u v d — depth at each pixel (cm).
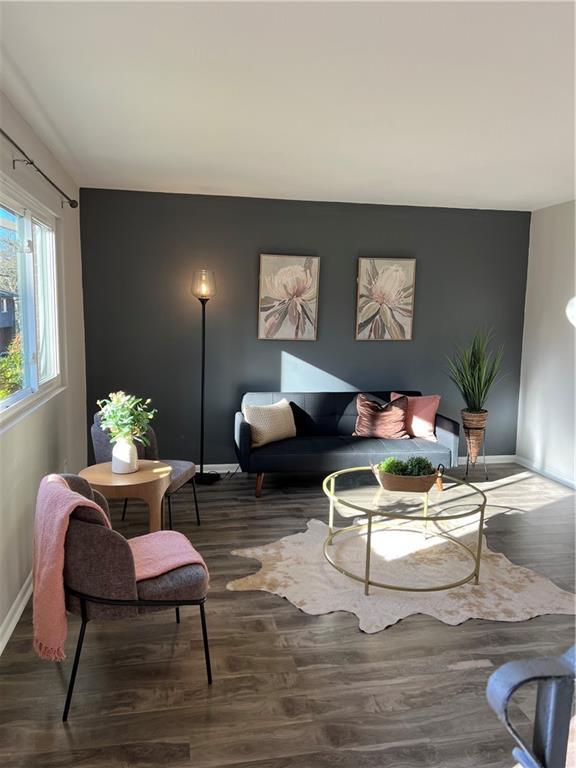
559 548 362
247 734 201
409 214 522
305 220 505
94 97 264
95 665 237
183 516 407
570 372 492
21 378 314
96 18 192
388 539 370
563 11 183
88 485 247
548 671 98
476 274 541
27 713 209
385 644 256
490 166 384
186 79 244
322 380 526
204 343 477
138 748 193
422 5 180
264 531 381
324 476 504
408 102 268
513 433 564
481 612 284
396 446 465
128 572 210
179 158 373
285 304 509
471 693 225
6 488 257
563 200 492
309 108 278
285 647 253
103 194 470
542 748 100
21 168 281
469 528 392
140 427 335
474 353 515
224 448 516
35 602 214
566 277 495
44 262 376
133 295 484
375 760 191
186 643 255
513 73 233
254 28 198
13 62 226
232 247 495
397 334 533
